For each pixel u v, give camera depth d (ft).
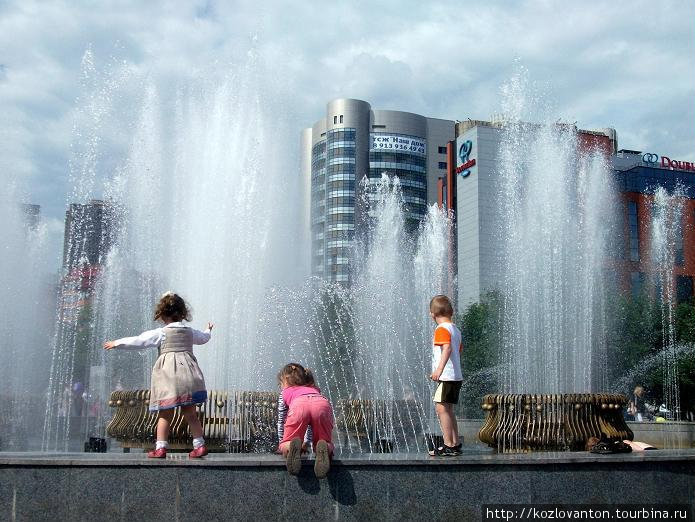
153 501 23.24
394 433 46.01
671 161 288.51
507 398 31.99
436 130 422.00
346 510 23.29
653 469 25.08
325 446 23.18
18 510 23.24
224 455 25.98
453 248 314.96
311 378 26.61
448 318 29.37
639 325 161.38
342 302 74.79
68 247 90.89
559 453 27.25
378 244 111.75
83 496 23.29
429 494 23.59
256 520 23.17
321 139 419.33
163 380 25.46
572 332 91.09
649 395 149.79
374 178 403.95
